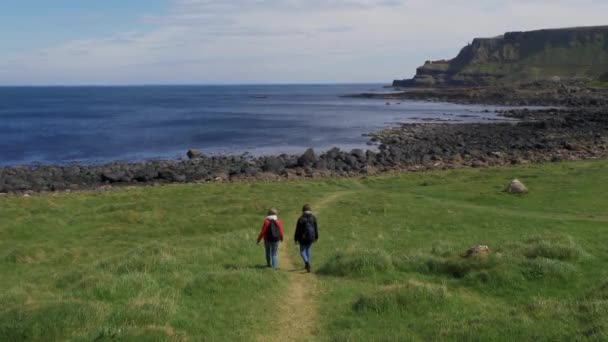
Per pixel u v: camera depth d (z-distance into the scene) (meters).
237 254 23.14
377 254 19.81
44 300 14.19
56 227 31.53
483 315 13.45
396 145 86.75
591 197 36.31
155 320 12.70
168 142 100.81
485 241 24.72
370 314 14.06
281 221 32.25
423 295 14.54
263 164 68.44
